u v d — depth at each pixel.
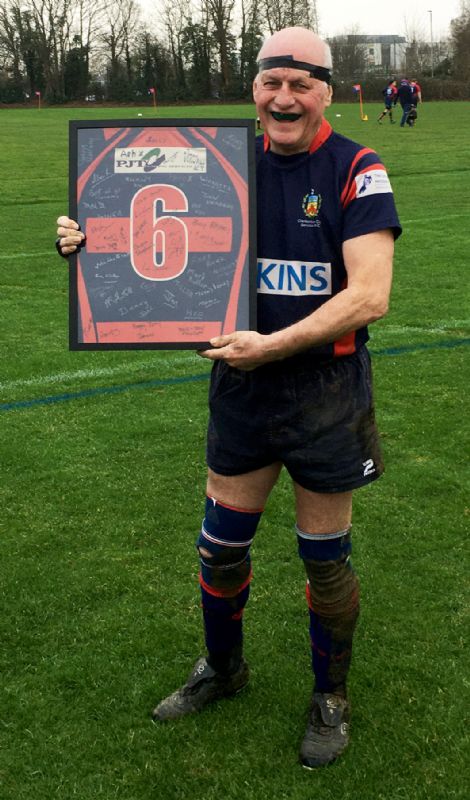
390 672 2.96
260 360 2.36
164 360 6.84
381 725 2.71
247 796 2.43
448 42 73.75
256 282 2.47
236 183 2.45
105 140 2.47
